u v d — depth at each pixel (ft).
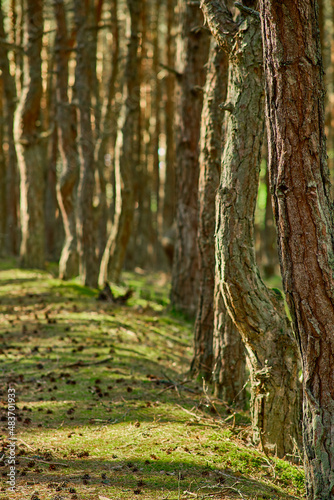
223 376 21.02
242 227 15.65
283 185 12.04
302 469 15.66
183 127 35.81
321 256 11.91
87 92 45.83
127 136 46.73
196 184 36.06
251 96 15.57
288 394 16.49
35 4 48.19
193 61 35.35
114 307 37.19
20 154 50.26
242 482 14.32
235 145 15.84
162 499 12.85
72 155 49.11
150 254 111.65
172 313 36.58
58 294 39.78
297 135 11.87
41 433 16.74
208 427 17.97
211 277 23.35
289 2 11.60
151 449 15.78
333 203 12.60
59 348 26.50
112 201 87.86
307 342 12.06
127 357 25.77
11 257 69.15
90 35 62.08
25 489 12.98
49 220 71.61
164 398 20.58
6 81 68.95
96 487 13.29
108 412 18.75
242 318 16.02
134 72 46.62
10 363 24.00
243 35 15.28
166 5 83.15
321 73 12.07
